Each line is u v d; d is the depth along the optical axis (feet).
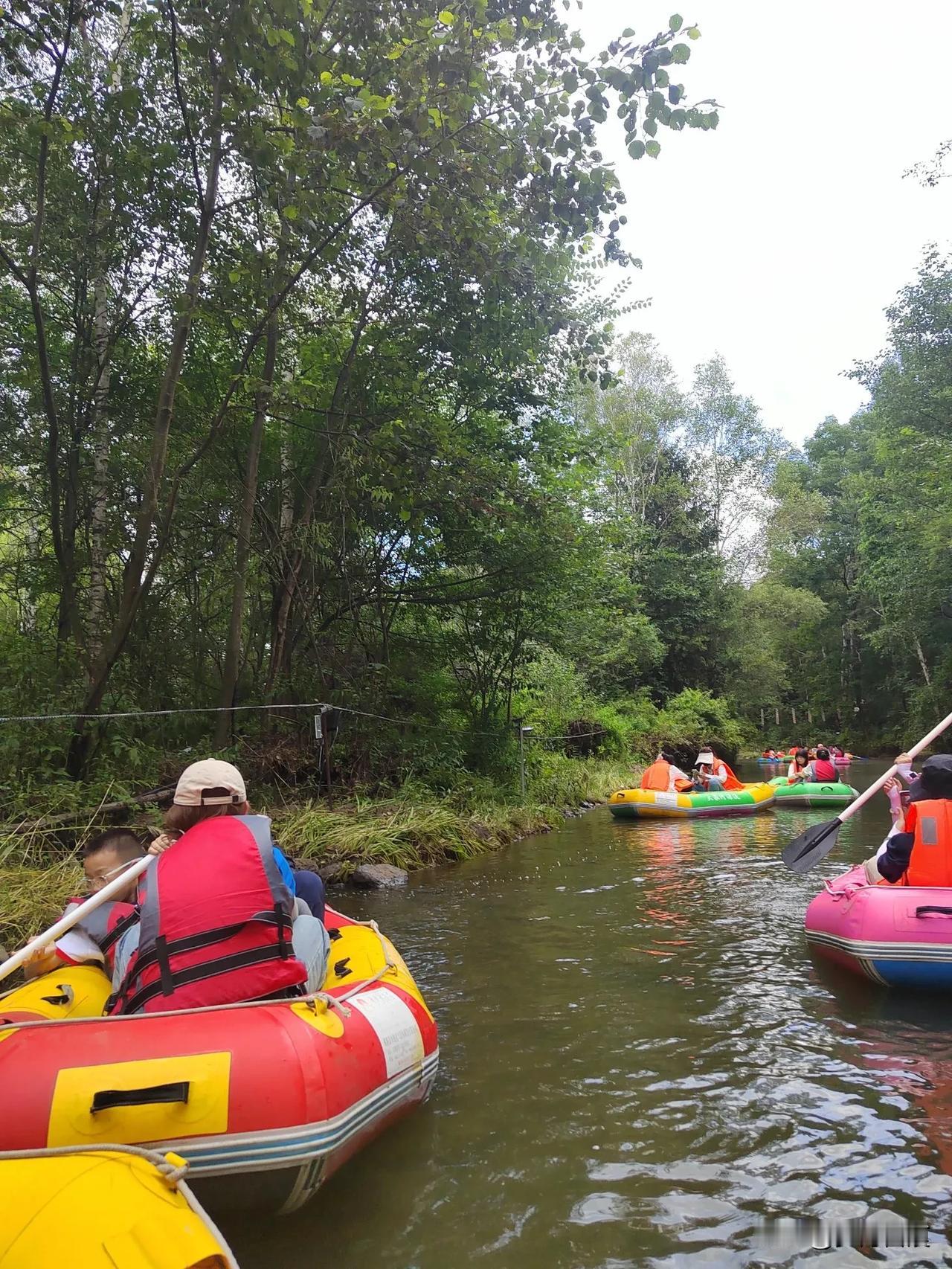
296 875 11.22
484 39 18.72
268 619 34.94
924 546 62.08
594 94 17.57
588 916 17.99
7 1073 6.76
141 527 23.26
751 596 94.58
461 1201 7.40
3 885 16.66
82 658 25.50
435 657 39.50
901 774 16.24
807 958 14.48
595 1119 8.87
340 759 31.45
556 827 34.83
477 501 28.96
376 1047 8.22
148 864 8.53
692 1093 9.43
